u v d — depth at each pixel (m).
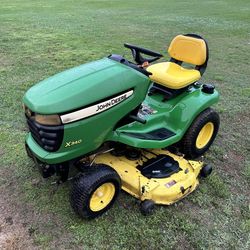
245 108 5.69
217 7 17.27
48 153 2.91
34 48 8.67
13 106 5.36
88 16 14.01
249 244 3.09
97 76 3.04
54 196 3.49
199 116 3.96
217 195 3.65
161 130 3.68
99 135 3.06
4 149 4.24
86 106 2.88
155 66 4.05
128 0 19.97
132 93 3.21
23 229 3.11
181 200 3.54
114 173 3.16
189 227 3.20
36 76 6.67
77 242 3.00
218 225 3.27
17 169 3.88
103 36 10.27
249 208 3.50
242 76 7.19
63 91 2.87
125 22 12.71
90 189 3.00
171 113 3.78
